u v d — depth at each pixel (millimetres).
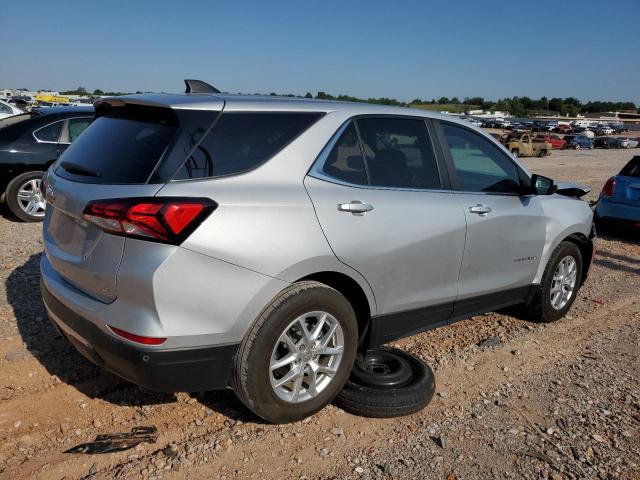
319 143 3291
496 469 3000
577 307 5727
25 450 2961
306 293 3059
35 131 8289
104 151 3070
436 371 4090
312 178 3215
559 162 30094
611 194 9203
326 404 3338
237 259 2816
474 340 4715
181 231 2668
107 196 2773
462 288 4066
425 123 3969
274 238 2928
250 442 3113
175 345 2744
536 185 4602
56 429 3158
